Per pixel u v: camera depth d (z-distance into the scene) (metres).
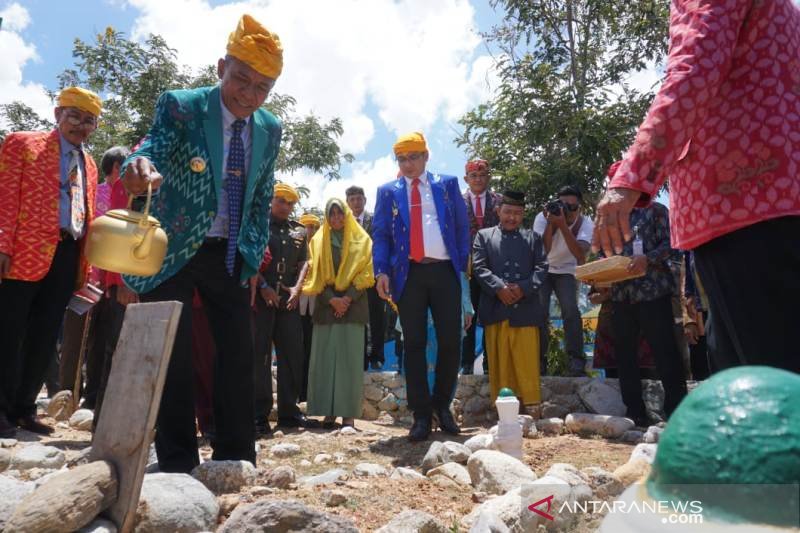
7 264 4.39
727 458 0.73
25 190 4.46
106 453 2.22
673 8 2.07
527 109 11.80
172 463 2.97
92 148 15.88
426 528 2.29
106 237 2.77
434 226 5.11
